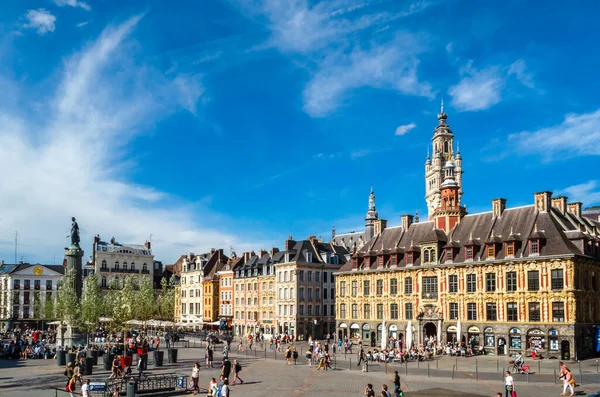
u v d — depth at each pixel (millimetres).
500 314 71188
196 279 140875
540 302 67375
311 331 108688
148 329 112562
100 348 67438
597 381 47344
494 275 72688
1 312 134500
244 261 129500
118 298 72438
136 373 49312
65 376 48125
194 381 40500
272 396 39188
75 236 81688
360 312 90000
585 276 68188
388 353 63906
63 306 72125
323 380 47438
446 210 82812
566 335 64438
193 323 128250
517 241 71250
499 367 57656
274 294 113438
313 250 112562
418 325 80562
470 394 39812
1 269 142000
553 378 49062
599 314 70062
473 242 75688
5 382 45031
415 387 43750
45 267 140125
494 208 78250
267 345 88750
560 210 74625
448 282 77750
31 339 85938
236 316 125750
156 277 162750
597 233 77688
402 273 84000
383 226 95125
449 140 161375
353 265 92875
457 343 72188
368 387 32781
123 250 152500
